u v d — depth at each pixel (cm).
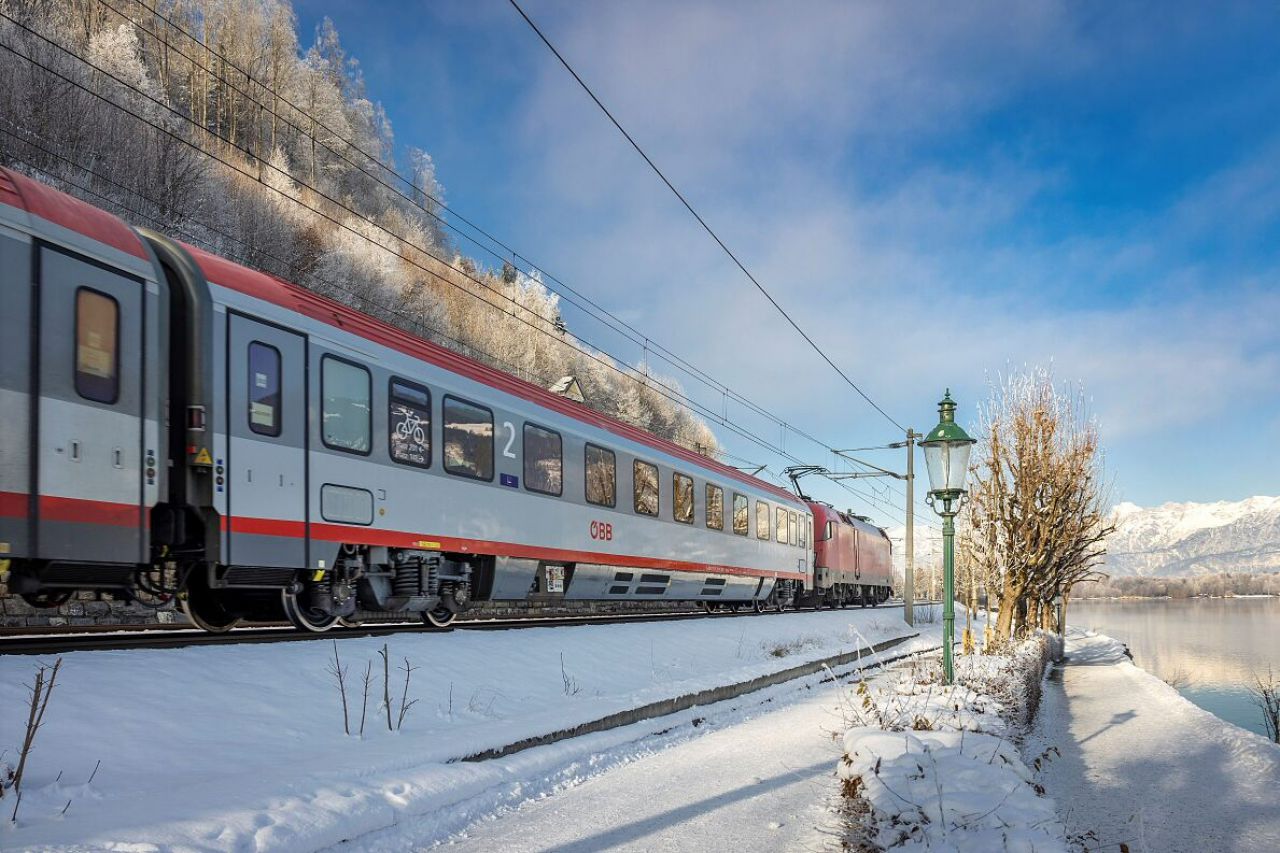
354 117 7756
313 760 582
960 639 2781
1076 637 4678
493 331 5397
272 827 443
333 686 759
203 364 831
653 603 2370
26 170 2495
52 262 710
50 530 687
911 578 3098
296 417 925
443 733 702
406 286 4444
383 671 827
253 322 888
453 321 4969
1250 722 2131
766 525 2375
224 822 436
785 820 564
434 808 542
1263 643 4981
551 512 1403
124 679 631
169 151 3194
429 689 833
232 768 562
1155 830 726
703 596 2041
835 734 878
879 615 3097
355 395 1012
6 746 496
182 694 645
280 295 945
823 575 3047
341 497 975
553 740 750
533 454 1369
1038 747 1059
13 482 663
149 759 540
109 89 3391
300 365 939
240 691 684
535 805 585
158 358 797
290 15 6375
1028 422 2167
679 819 559
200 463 816
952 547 1084
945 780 534
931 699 859
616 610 2164
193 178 3244
